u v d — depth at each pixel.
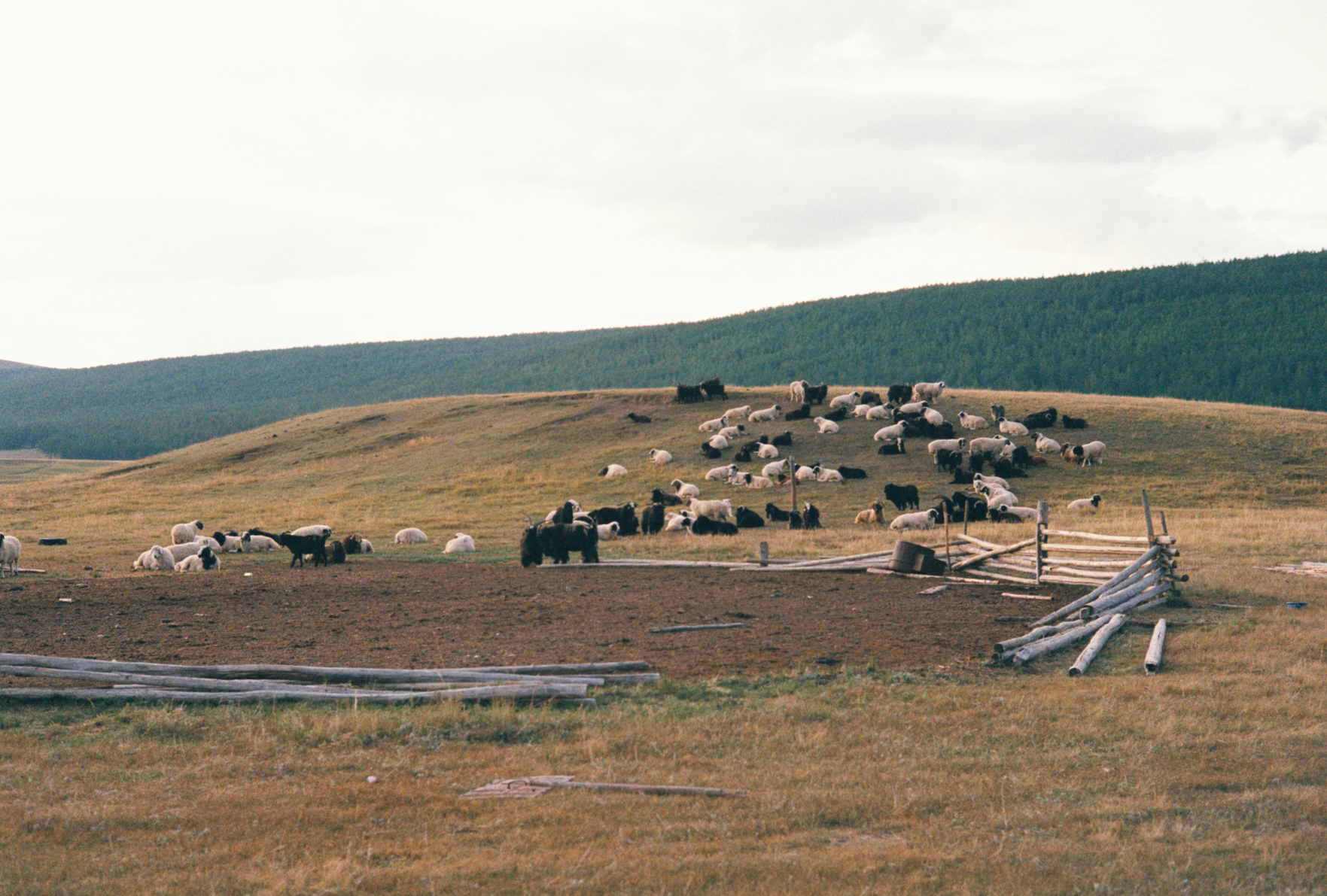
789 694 10.94
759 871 6.05
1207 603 16.45
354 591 19.22
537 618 15.82
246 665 11.73
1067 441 47.78
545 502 41.41
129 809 7.41
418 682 11.41
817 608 16.53
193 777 8.30
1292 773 7.86
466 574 21.95
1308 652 12.43
